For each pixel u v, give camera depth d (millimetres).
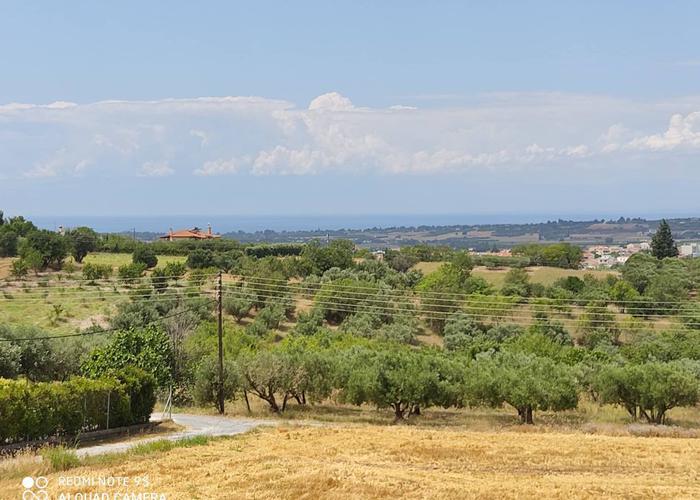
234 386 50062
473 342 75875
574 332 82125
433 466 26188
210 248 127062
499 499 20516
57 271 102062
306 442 31750
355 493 20953
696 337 72438
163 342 54594
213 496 20406
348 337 73188
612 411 51594
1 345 53469
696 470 25828
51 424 32594
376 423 44594
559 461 27328
